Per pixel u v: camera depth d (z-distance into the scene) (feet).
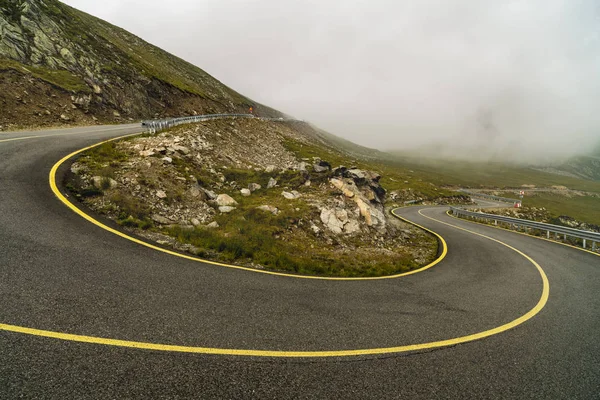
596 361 13.88
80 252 18.45
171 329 12.29
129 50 184.65
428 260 39.01
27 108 71.00
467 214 106.63
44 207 24.13
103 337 10.99
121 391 8.71
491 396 10.70
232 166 63.41
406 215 105.29
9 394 8.13
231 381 9.83
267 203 46.80
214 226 34.53
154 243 23.88
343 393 9.95
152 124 63.67
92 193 29.63
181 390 9.09
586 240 55.47
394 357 12.61
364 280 25.23
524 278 29.43
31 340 10.23
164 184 38.04
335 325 15.01
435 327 16.21
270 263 26.73
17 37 90.58
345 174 67.21
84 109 88.79
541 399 10.79
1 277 13.89
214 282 18.47
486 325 17.15
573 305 21.91
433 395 10.37
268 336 12.97
